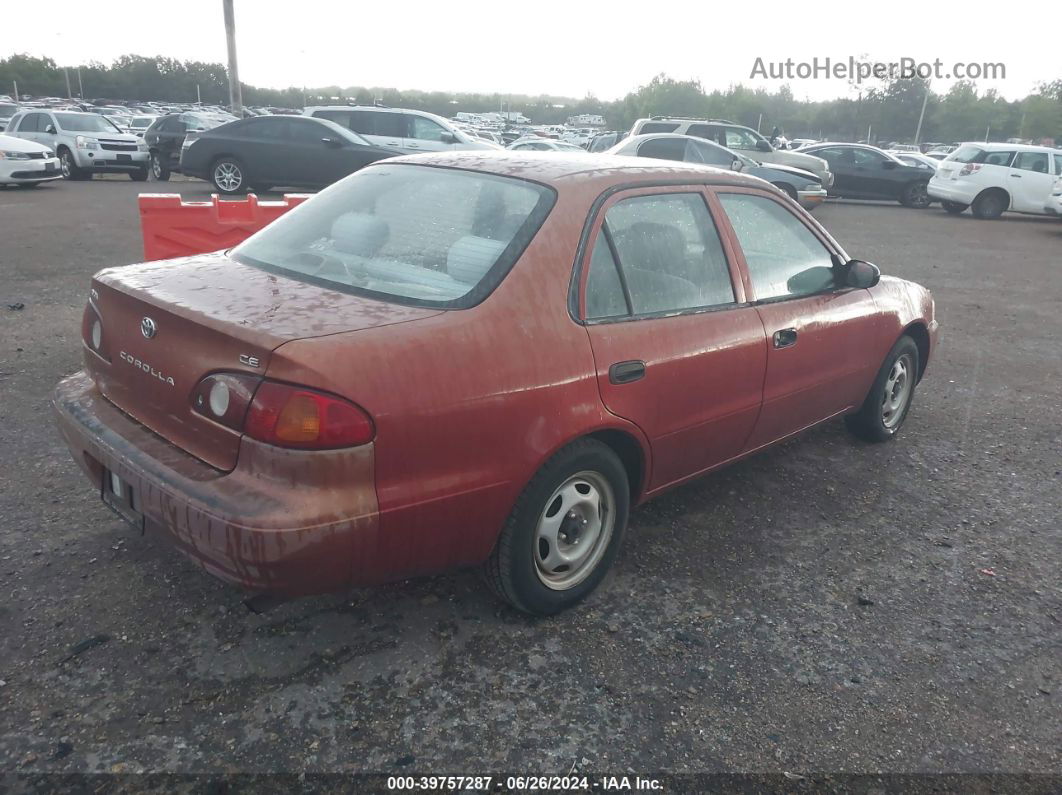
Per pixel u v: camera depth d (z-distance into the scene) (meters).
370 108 17.36
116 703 2.54
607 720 2.60
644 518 3.96
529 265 2.80
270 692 2.62
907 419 5.62
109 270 3.05
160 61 109.94
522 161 3.34
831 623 3.19
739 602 3.29
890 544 3.85
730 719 2.64
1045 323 8.96
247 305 2.57
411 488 2.46
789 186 17.17
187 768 2.32
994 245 15.45
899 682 2.87
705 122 19.70
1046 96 70.81
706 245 3.53
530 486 2.80
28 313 6.98
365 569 2.47
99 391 3.00
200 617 2.96
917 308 4.97
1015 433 5.44
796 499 4.27
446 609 3.11
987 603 3.39
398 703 2.62
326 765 2.36
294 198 6.90
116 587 3.10
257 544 2.26
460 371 2.52
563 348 2.80
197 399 2.47
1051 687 2.88
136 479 2.53
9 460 4.11
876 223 18.45
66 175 20.39
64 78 102.00
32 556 3.27
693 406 3.36
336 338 2.37
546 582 3.01
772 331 3.71
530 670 2.80
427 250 2.91
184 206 6.53
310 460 2.28
